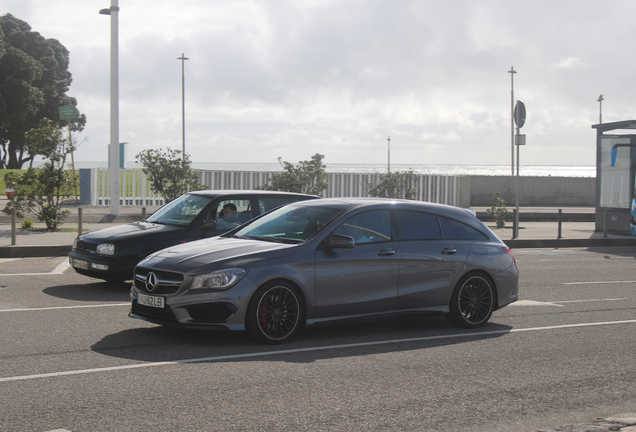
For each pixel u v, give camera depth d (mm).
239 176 25625
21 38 65438
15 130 61562
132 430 4215
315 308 6902
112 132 21094
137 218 21500
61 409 4594
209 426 4320
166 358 6066
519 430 4438
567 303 9906
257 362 6016
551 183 36375
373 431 4320
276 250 6781
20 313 7961
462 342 7180
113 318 7793
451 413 4746
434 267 7680
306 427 4352
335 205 7633
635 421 4570
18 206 17672
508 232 22391
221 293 6391
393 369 5938
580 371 6031
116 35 20703
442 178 30062
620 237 21219
